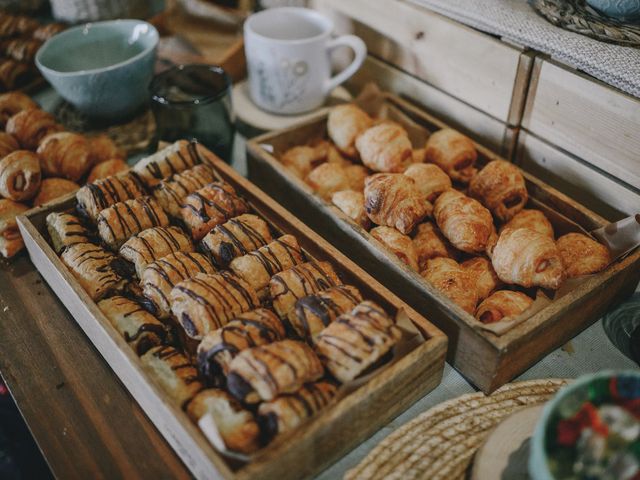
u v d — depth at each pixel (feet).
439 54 2.24
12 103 2.37
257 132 2.48
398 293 1.75
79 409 1.61
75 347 1.76
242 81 2.77
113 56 2.59
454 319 1.57
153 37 2.45
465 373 1.65
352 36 2.35
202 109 2.19
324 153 2.28
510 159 2.21
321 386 1.42
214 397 1.42
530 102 2.03
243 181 1.99
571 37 1.88
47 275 1.88
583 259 1.71
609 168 1.91
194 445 1.32
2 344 1.77
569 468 1.16
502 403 1.59
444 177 1.99
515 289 1.78
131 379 1.54
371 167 2.12
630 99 1.76
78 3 2.90
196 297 1.56
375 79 2.60
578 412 1.16
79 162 2.11
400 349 1.51
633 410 1.16
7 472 1.93
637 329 1.77
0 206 1.98
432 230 1.91
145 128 2.49
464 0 2.15
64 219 1.85
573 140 1.97
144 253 1.74
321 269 1.68
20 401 1.63
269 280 1.68
